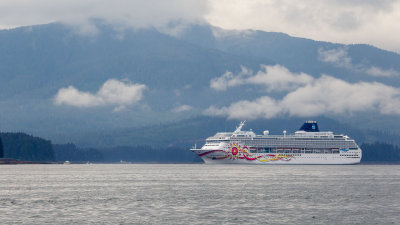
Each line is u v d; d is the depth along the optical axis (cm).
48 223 19988
